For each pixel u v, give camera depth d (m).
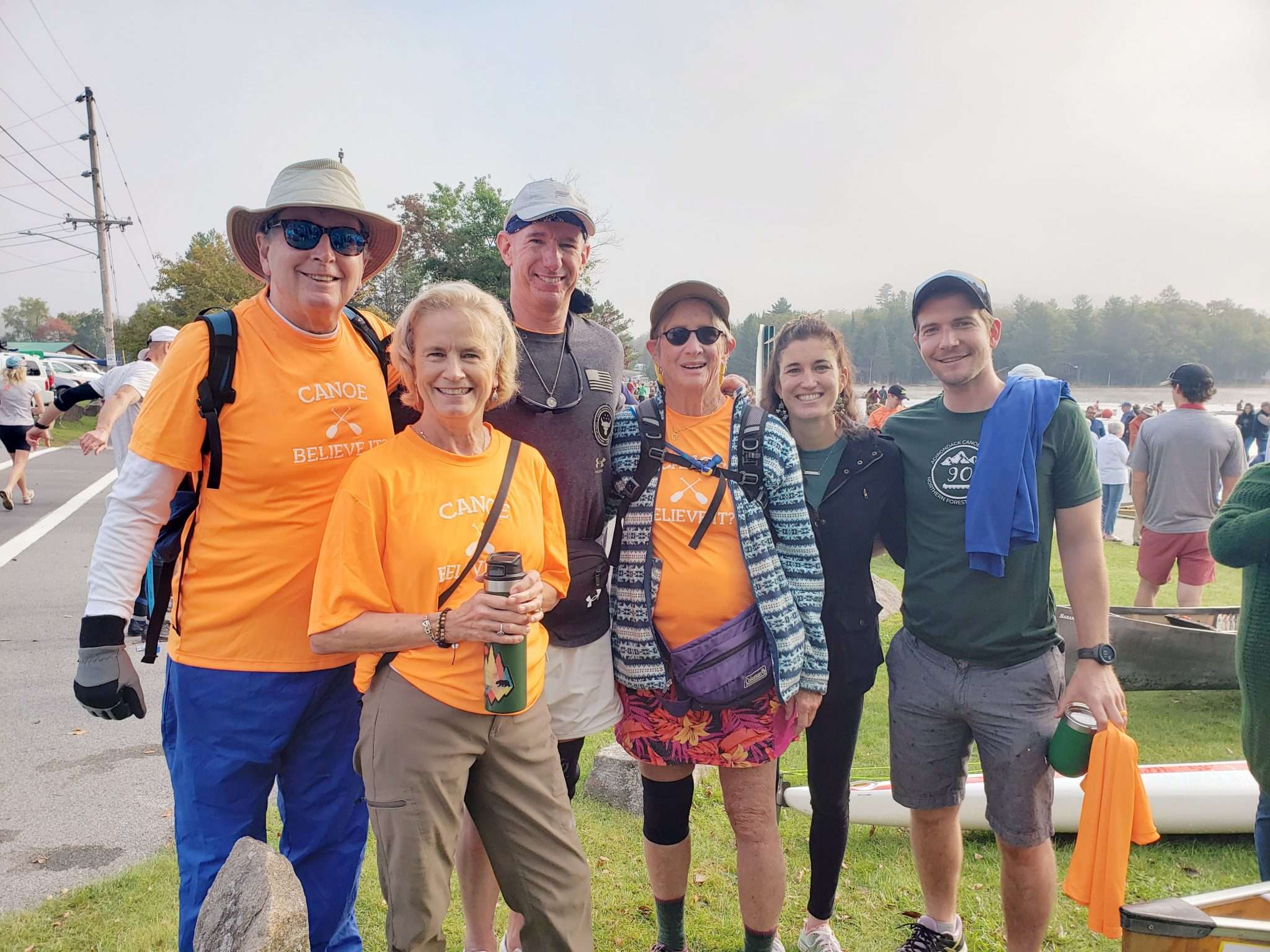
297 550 2.13
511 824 2.09
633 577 2.47
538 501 2.22
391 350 2.12
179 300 39.00
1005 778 2.46
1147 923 1.83
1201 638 5.08
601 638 2.55
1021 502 2.38
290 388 2.13
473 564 2.03
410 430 2.09
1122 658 5.10
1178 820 3.59
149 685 5.30
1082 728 2.30
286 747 2.26
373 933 2.83
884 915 3.03
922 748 2.63
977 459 2.46
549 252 2.49
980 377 2.55
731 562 2.45
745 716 2.44
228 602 2.11
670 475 2.49
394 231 2.38
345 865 2.36
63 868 3.24
